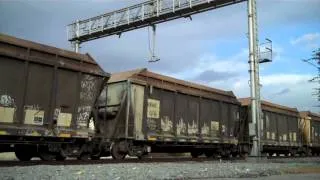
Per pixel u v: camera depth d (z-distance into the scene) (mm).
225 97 30062
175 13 29078
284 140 39406
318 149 48375
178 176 13820
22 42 16531
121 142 21312
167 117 24078
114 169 14398
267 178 14562
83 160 18641
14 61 16125
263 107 36281
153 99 23156
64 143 18156
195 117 26500
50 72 17391
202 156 30328
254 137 26844
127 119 21438
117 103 21891
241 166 19016
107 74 19766
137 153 22188
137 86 22234
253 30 27250
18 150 17984
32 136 16484
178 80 25578
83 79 18797
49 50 17469
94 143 19688
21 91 16266
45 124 17047
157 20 30312
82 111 18703
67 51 18375
